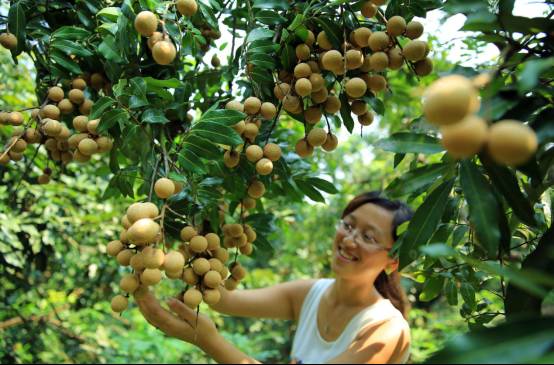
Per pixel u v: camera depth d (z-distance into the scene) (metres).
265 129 1.26
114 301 0.98
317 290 1.72
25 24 1.18
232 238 1.27
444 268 1.32
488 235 0.73
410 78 2.02
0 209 1.95
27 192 2.30
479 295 1.91
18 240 2.05
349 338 1.47
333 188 1.42
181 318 1.13
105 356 2.90
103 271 3.01
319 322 1.63
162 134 1.11
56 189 2.27
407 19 1.14
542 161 0.84
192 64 1.45
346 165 4.09
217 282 1.02
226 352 1.22
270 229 1.39
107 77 1.26
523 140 0.52
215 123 1.03
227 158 1.16
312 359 1.57
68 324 2.67
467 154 0.55
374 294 1.56
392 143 0.80
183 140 1.05
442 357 0.49
